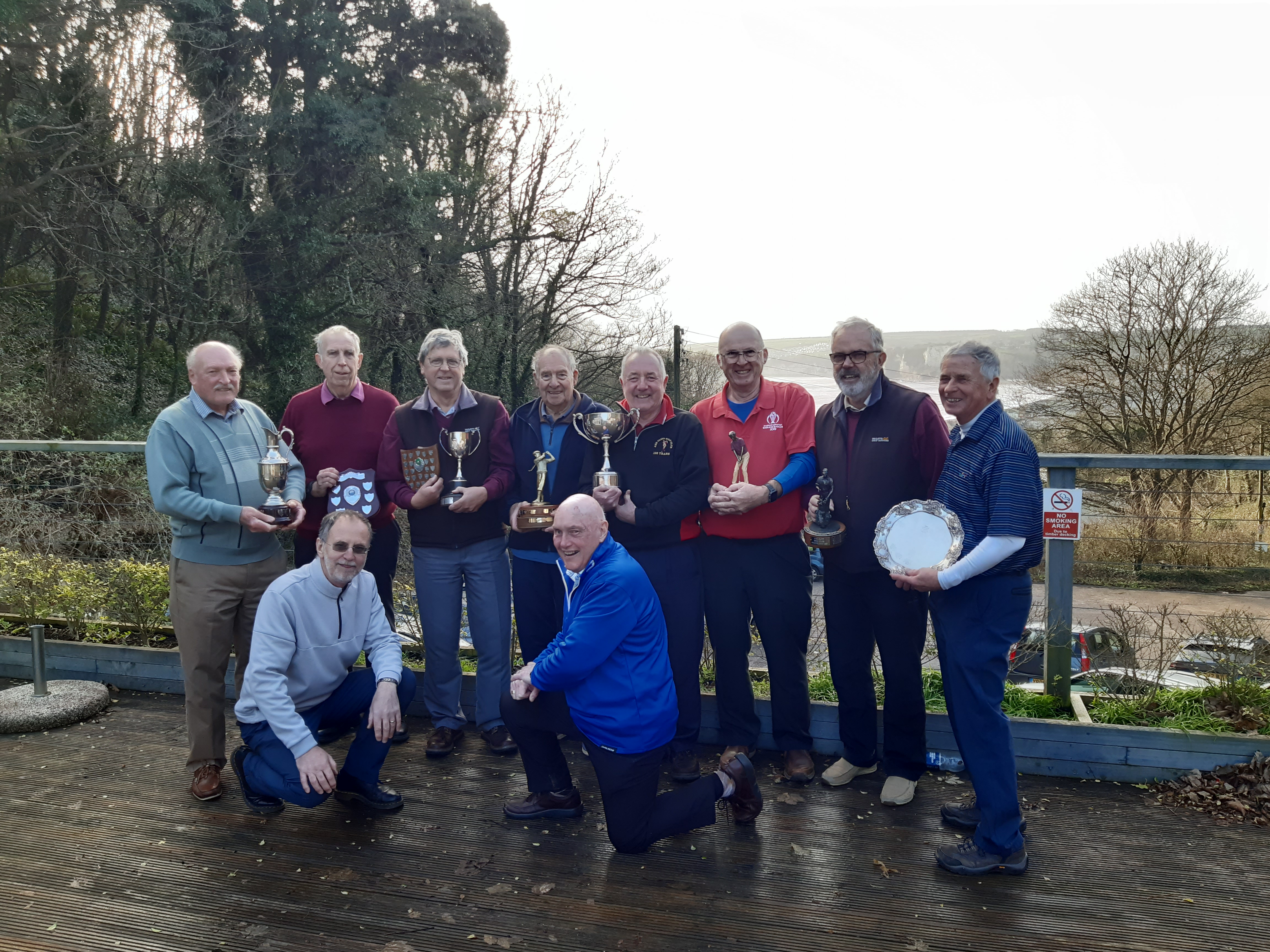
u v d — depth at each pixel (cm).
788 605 320
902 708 303
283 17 1591
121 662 420
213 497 313
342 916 240
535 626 342
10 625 464
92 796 312
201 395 316
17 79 1330
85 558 480
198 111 1483
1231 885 253
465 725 380
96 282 1448
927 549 265
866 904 245
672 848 277
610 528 327
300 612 285
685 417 327
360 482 347
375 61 1691
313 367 1625
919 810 302
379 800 300
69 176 1366
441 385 342
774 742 352
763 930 233
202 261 1520
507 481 346
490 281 1716
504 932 233
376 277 1623
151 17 1423
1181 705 334
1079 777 322
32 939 229
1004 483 250
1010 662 371
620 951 224
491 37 1719
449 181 1628
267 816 298
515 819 296
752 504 305
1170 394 1625
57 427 1394
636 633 262
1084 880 256
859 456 303
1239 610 352
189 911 243
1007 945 226
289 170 1560
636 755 260
